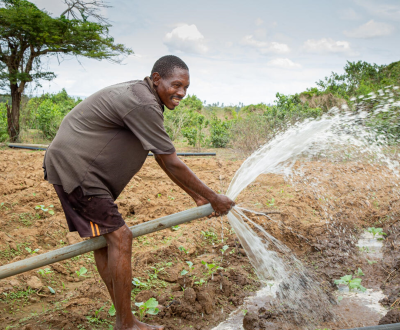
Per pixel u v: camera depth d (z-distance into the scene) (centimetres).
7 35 1766
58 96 2961
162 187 774
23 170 883
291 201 675
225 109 2981
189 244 504
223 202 299
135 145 285
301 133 375
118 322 285
